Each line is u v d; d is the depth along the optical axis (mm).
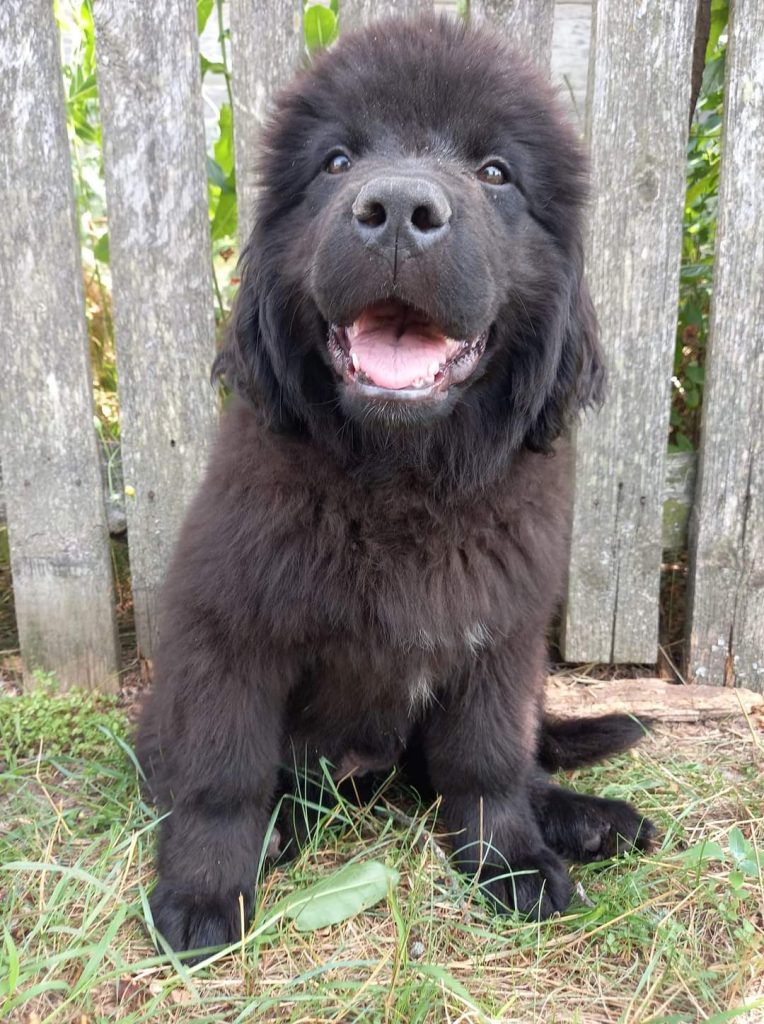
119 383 697
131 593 825
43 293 673
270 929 465
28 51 629
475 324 437
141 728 573
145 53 637
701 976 429
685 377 854
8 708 661
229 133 833
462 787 533
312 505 478
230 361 521
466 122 480
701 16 685
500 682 517
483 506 503
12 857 509
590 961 452
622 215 671
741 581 738
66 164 651
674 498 747
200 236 672
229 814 484
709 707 704
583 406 535
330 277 424
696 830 556
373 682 512
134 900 481
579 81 1013
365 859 530
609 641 762
